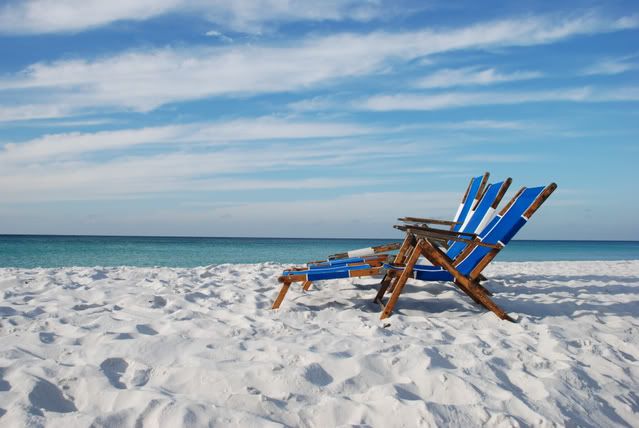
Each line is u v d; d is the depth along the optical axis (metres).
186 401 2.01
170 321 3.57
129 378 2.38
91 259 18.17
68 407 2.08
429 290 5.21
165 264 15.73
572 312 4.33
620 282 6.69
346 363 2.51
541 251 37.41
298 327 3.50
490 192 4.88
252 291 5.19
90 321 3.64
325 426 1.93
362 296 4.94
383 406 2.04
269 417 1.96
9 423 1.85
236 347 2.80
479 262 4.07
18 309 4.05
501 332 3.60
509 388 2.32
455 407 2.04
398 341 3.07
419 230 4.02
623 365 2.80
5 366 2.40
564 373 2.50
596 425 2.05
